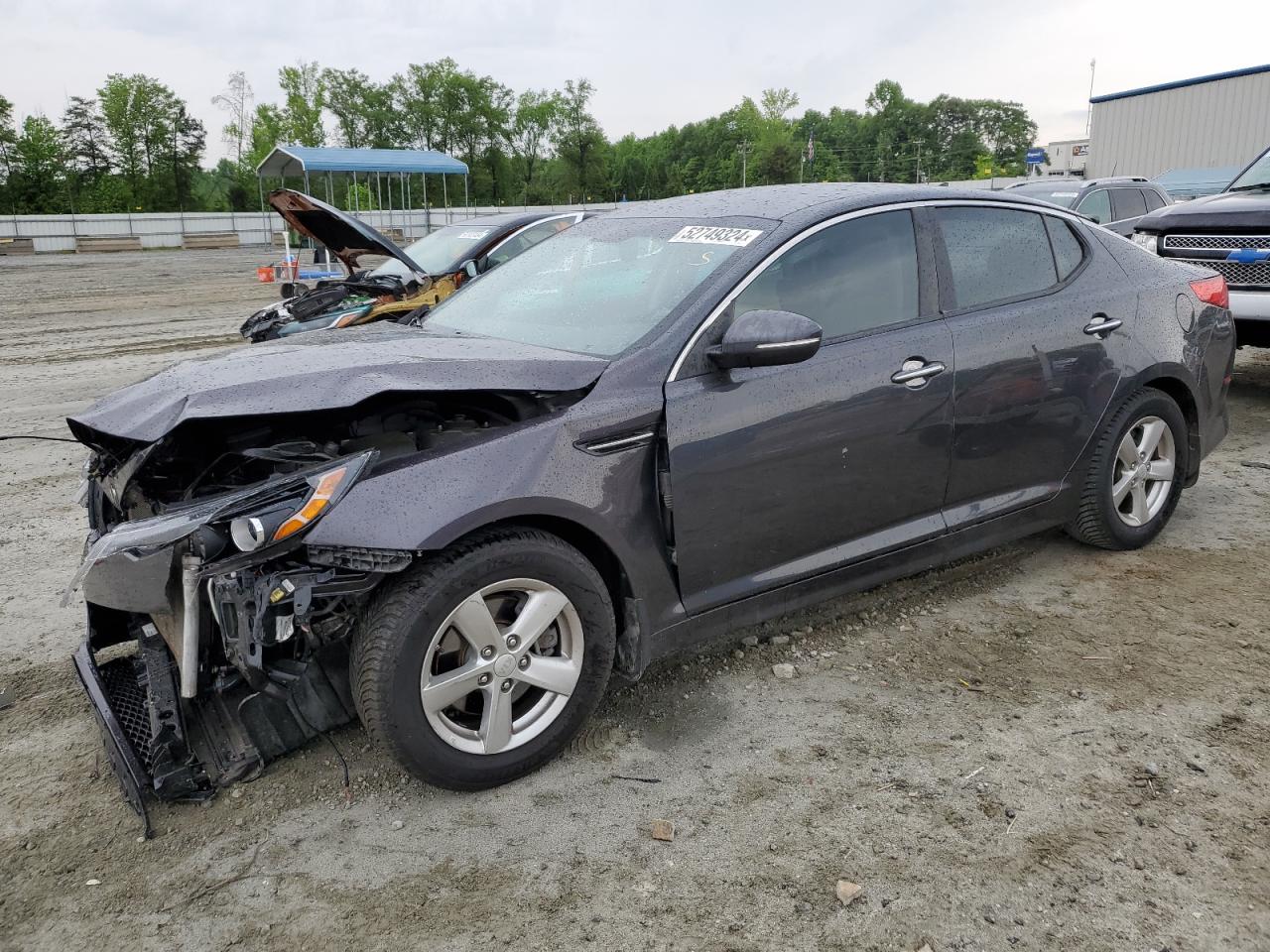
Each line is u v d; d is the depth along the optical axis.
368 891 2.54
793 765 3.04
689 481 3.10
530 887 2.54
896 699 3.42
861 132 146.88
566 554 2.92
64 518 5.72
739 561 3.31
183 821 2.85
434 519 2.65
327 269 17.12
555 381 2.96
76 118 89.06
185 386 2.96
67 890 2.58
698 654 3.79
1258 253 6.69
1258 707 3.29
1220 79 27.11
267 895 2.54
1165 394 4.52
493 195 106.12
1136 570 4.45
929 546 3.82
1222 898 2.41
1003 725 3.23
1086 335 4.14
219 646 2.95
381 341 3.48
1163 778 2.90
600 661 3.06
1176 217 7.23
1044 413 4.03
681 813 2.83
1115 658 3.65
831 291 3.49
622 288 3.56
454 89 100.25
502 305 3.95
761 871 2.57
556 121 106.88
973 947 2.28
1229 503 5.33
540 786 2.98
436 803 2.90
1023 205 4.16
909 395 3.56
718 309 3.22
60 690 3.66
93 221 51.88
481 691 2.87
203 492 3.03
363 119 101.12
